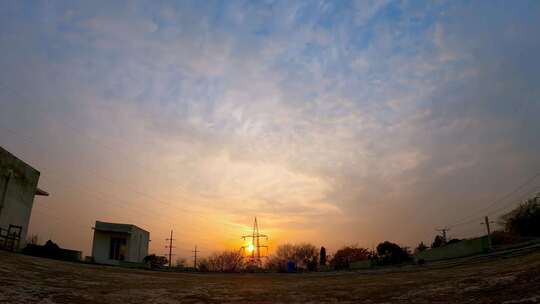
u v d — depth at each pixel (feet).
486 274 64.85
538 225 153.89
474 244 121.19
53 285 52.65
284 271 156.25
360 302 55.67
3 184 81.35
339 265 179.42
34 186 94.94
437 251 141.90
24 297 42.27
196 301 56.24
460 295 51.67
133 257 140.56
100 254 132.57
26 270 59.06
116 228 135.74
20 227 82.84
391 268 128.67
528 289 46.52
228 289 71.97
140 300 52.54
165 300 54.75
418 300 52.54
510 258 83.41
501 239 152.46
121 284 66.08
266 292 68.85
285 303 56.59
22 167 89.04
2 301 38.88
